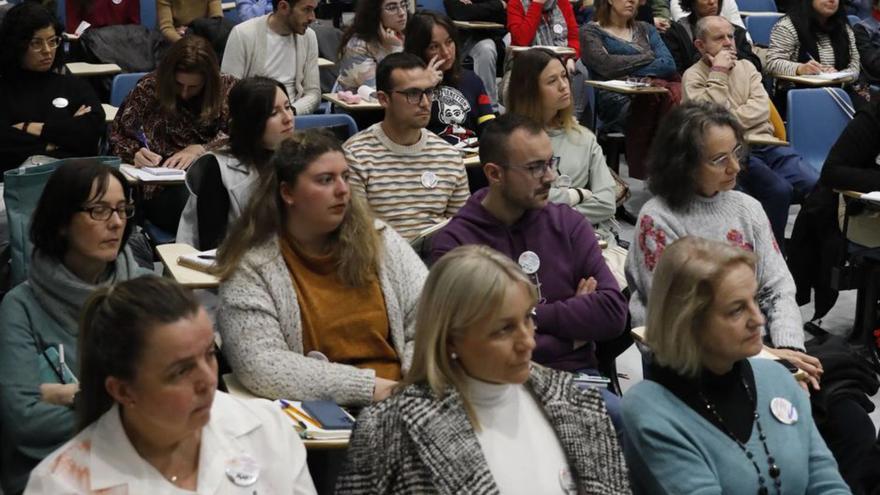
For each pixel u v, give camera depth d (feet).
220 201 13.07
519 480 7.16
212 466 7.03
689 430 8.43
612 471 7.41
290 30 20.86
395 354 10.07
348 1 32.48
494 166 11.24
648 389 8.66
